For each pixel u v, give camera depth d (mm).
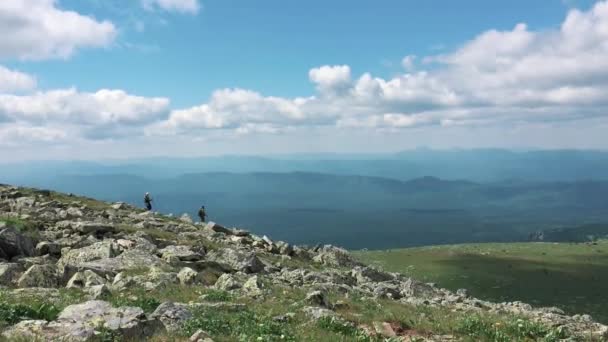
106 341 12281
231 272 36000
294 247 58656
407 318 22922
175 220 63375
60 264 30406
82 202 64812
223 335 14844
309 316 20422
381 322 20891
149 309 18750
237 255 40000
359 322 21078
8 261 29656
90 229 41938
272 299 25422
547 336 21000
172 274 28891
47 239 36906
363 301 29406
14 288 22438
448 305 35188
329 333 17500
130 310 14516
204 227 59938
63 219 47062
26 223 39375
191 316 16328
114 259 32094
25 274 23812
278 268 43438
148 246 38000
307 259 56156
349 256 61062
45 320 14211
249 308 20609
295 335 16125
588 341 22828
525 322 23250
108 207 64938
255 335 15180
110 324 13250
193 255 36594
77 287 23156
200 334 13930
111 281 26562
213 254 39875
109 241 37125
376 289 36500
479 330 21094
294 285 34750
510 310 36906
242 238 55375
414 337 19297
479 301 42406
